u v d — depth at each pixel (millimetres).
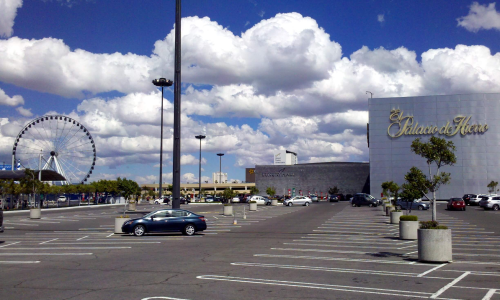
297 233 22281
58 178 73750
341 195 94500
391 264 12422
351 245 17125
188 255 14453
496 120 73875
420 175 20797
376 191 77688
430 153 20719
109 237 21188
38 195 56344
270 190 96375
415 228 19141
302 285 9500
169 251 15586
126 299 8266
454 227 25062
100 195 84812
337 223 28875
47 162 66438
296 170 106875
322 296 8469
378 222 29594
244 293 8727
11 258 14094
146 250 15953
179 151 29031
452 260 13078
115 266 12266
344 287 9297
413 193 29203
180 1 29875
